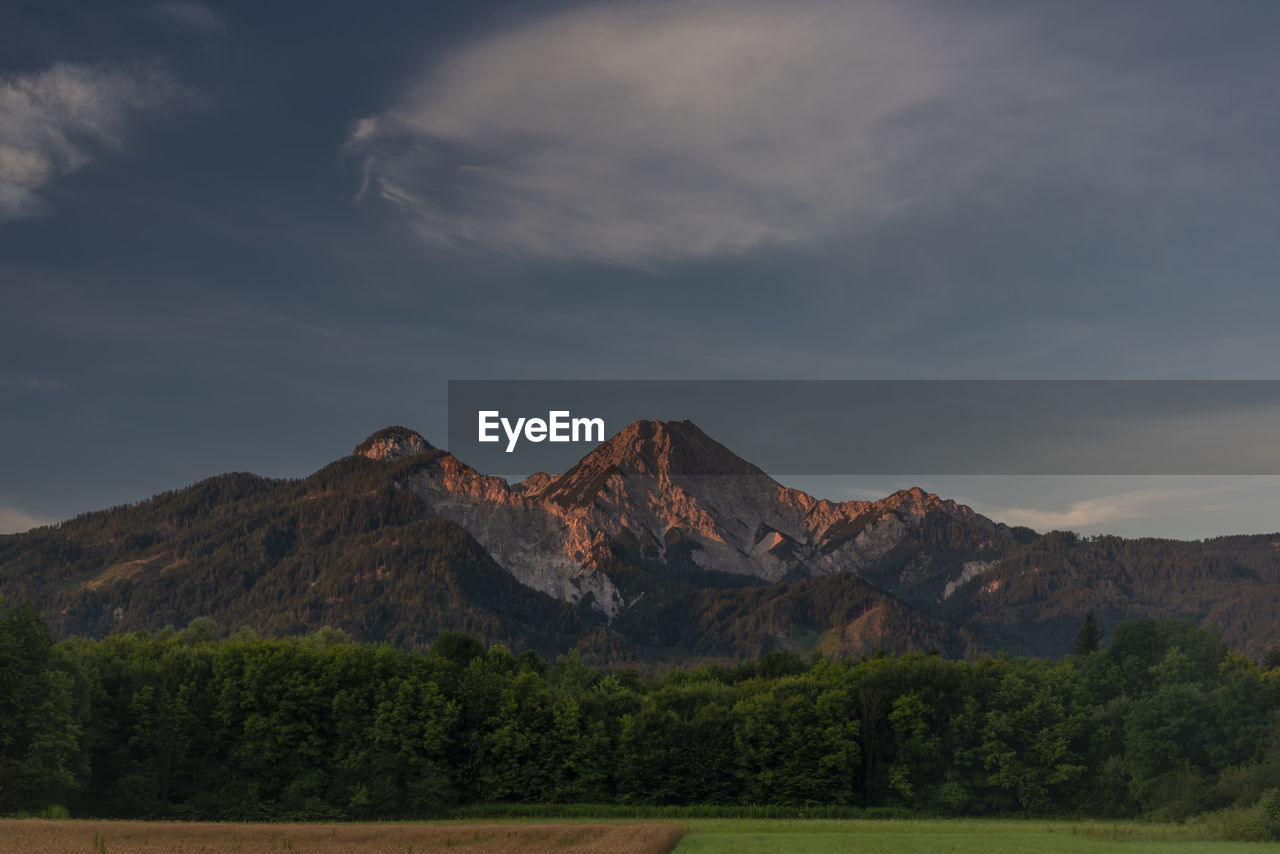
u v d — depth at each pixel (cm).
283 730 12512
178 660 13512
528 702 13538
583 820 11488
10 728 10462
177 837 7762
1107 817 12612
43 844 7194
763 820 11562
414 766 12725
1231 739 12012
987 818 12606
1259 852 8050
